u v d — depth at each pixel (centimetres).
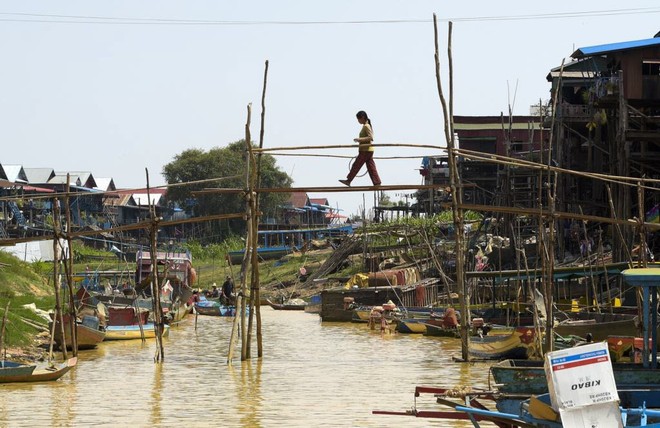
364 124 4272
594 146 8806
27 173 16412
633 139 7162
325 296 8962
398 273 9562
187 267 11931
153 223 4888
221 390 4088
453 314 6825
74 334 4984
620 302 6525
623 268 5984
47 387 4175
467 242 9656
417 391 2675
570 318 6081
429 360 5266
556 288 7106
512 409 2517
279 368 4909
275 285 13138
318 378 4481
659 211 7269
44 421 3328
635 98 7662
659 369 2800
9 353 5012
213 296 12375
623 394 2559
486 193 12019
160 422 3309
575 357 2138
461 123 12950
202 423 3284
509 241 9025
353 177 4381
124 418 3384
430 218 12012
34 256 12144
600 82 8081
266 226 18625
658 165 7806
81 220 16375
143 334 6562
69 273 4962
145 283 9325
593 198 9081
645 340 2838
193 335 7388
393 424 3219
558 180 8656
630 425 2322
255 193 4875
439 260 9500
